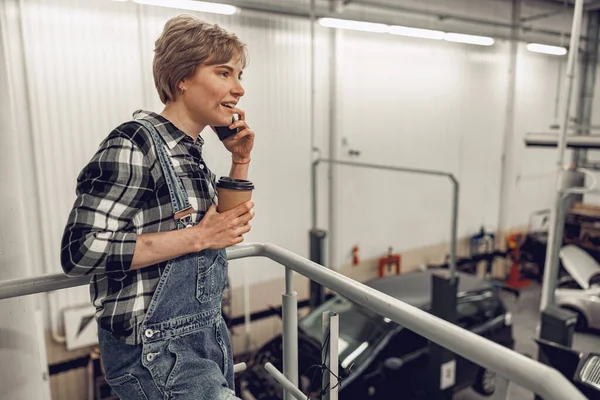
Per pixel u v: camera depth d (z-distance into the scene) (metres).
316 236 5.40
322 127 6.48
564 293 6.74
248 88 5.72
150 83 5.04
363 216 7.12
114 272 0.83
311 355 4.07
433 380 4.33
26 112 4.48
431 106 7.60
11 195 1.36
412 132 7.43
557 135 5.73
